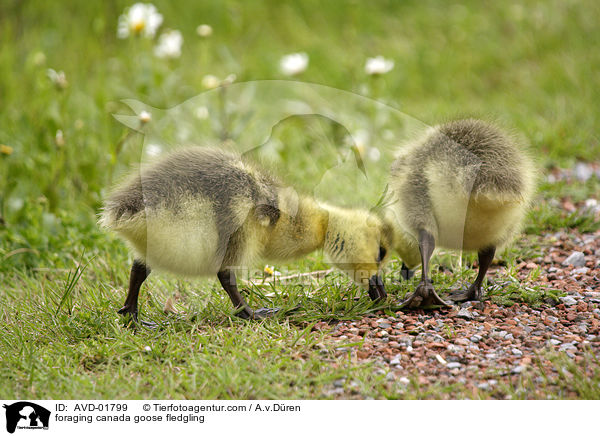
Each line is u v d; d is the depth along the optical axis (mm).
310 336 8289
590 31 21625
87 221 12516
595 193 13570
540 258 10977
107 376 7676
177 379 7617
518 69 20703
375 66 16188
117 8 22312
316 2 24422
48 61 19500
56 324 9094
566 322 8586
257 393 7301
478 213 8688
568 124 16578
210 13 23422
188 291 10047
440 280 10008
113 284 10703
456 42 22250
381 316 8938
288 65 17047
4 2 22250
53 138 14297
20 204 12680
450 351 7891
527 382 7273
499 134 9133
